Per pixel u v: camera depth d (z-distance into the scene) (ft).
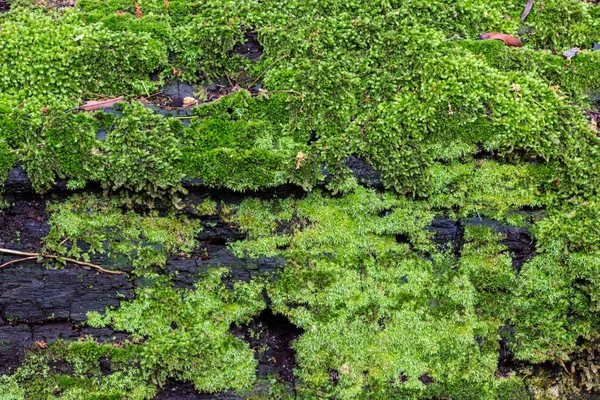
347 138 5.04
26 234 4.97
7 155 4.91
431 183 5.06
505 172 5.11
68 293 4.95
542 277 5.08
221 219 5.04
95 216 5.00
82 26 5.06
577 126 5.09
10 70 4.98
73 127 4.93
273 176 5.00
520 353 5.06
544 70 5.16
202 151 4.99
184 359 4.93
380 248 5.07
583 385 5.09
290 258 5.04
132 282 4.98
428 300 5.05
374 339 5.01
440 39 5.12
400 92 5.08
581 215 5.07
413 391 4.99
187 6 5.14
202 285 5.00
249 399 4.95
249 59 5.13
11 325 4.93
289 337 5.05
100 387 4.91
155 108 5.03
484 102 5.07
